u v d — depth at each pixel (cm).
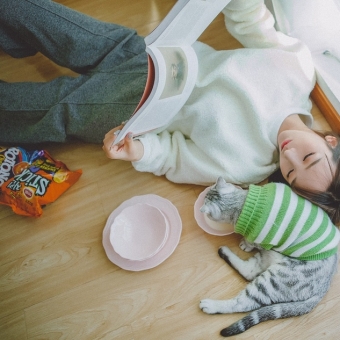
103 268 106
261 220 89
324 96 114
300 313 92
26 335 101
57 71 136
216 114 101
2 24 111
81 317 101
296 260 93
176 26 82
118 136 87
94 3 148
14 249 111
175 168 109
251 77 103
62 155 122
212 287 101
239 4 99
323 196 89
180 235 107
